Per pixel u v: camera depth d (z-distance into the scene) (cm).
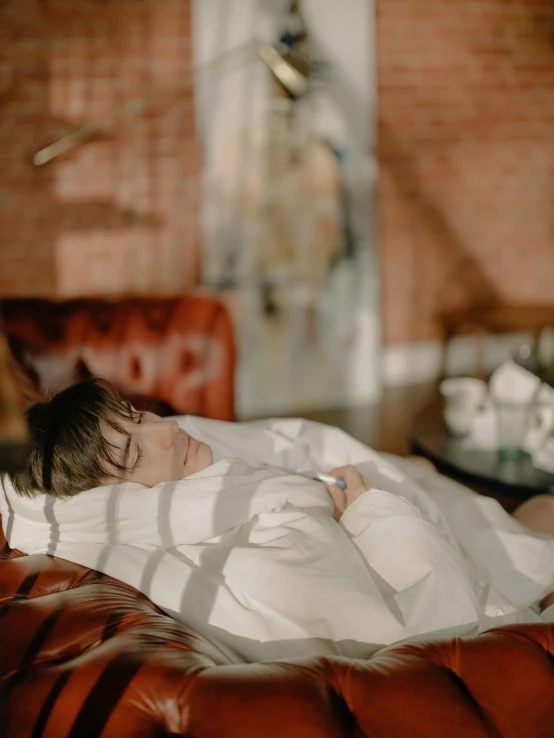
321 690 73
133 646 80
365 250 367
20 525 115
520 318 414
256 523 113
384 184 376
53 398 117
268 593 99
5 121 312
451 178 389
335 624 95
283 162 346
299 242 355
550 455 187
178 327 207
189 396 209
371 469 146
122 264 338
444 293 401
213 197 341
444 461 189
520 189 404
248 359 356
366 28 347
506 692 76
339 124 352
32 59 310
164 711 71
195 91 329
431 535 107
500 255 409
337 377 371
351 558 103
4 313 195
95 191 329
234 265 349
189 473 124
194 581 103
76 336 197
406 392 387
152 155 331
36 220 324
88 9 312
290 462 146
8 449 58
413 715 72
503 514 145
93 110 321
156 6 318
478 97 385
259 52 332
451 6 369
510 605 110
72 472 111
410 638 94
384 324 392
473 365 411
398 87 368
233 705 70
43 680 77
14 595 99
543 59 392
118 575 105
